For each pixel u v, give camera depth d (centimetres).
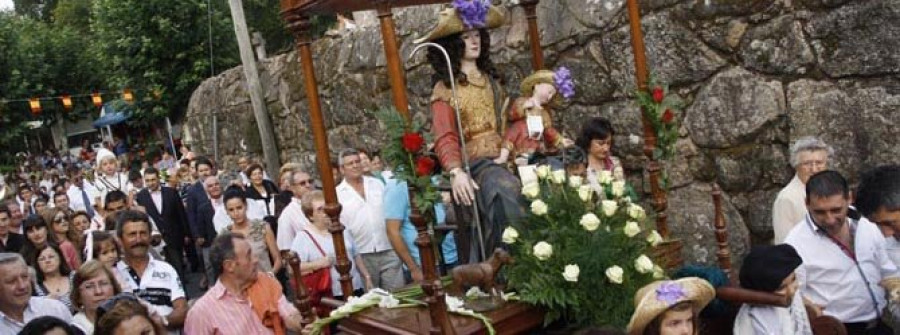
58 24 3425
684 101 467
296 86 916
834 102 400
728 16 438
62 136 3016
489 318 291
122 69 1769
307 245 514
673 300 267
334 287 518
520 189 319
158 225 802
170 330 423
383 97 743
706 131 458
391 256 529
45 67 2617
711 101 452
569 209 304
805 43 407
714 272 316
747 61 433
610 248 299
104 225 682
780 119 423
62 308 403
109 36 1752
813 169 361
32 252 504
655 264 323
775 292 286
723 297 299
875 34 379
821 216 314
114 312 329
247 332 380
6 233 646
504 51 570
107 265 402
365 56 765
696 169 469
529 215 310
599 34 502
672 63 467
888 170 315
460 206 334
